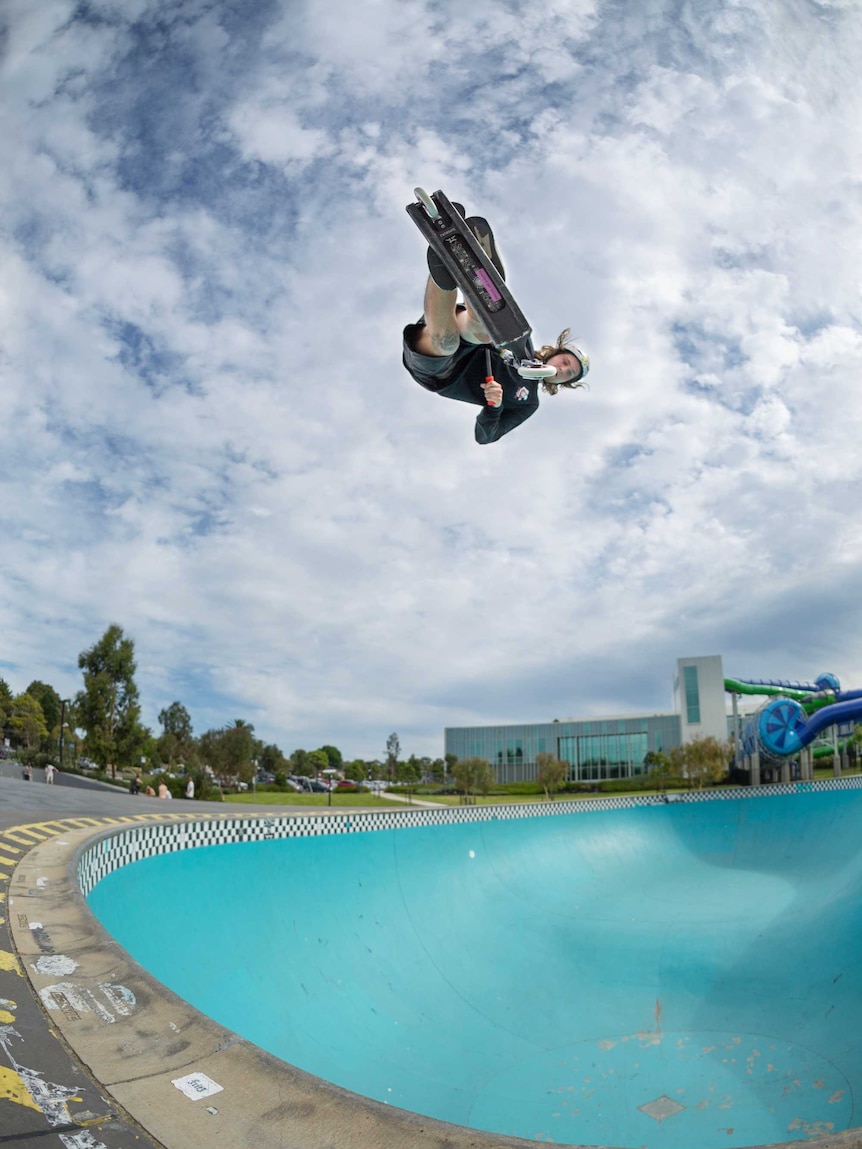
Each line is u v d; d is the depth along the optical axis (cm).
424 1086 970
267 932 1152
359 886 1420
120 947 476
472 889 1644
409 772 7475
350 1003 1127
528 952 1476
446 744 8106
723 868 2177
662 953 1462
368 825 1536
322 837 1412
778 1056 1063
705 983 1328
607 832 2209
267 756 7144
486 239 252
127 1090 308
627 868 2061
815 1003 1210
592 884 1898
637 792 6544
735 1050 1094
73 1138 271
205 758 5450
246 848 1246
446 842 1717
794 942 1460
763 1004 1234
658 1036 1153
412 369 294
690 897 1834
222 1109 293
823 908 1620
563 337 311
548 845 1997
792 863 2191
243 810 2328
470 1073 1031
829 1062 1022
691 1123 909
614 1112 939
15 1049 337
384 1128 274
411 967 1303
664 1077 1024
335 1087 301
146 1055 338
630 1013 1238
